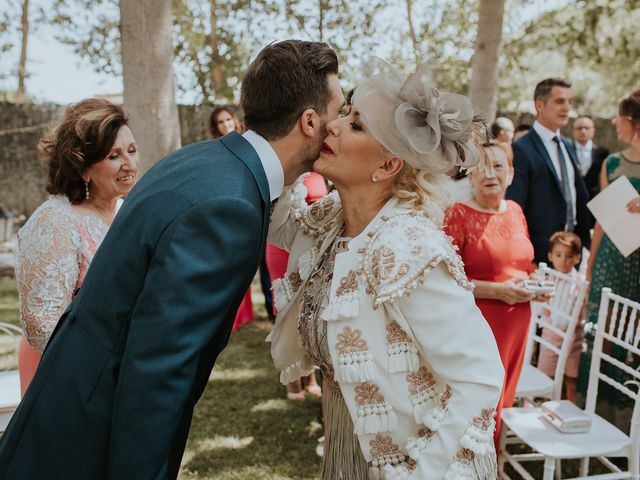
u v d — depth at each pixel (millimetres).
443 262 1247
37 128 8734
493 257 2516
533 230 3768
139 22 3670
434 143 1256
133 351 1114
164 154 3836
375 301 1250
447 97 1287
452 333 1218
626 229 2902
